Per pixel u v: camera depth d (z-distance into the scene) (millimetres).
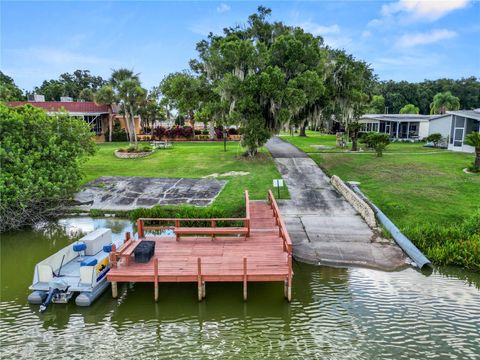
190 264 11062
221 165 26172
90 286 10375
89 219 18109
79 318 9766
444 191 19281
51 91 68125
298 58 26031
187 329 9250
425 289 10984
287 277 10312
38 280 10727
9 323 9531
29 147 17266
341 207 17875
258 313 9867
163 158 28953
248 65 25000
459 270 12250
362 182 21688
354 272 12031
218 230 12828
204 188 21188
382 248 13492
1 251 14336
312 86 24297
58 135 18750
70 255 11883
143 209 17812
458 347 8398
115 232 16156
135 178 23266
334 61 28641
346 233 14812
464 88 81375
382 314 9695
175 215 17172
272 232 13922
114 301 10484
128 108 34469
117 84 31453
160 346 8617
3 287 11406
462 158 27484
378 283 11336
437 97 66125
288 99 23688
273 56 26203
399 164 25734
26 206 15789
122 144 37875
